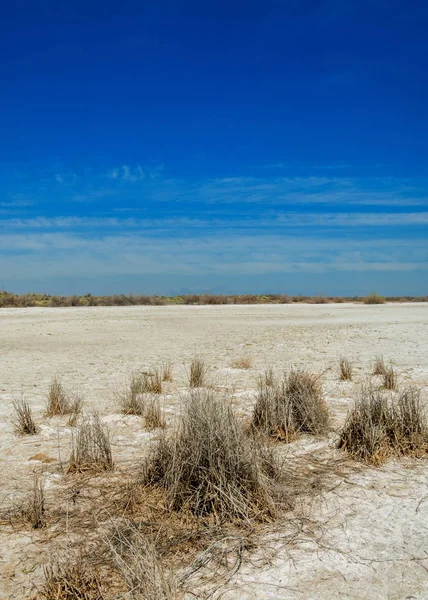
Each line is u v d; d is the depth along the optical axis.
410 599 3.25
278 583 3.40
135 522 4.21
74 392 9.15
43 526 4.15
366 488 4.88
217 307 36.38
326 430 6.65
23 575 3.48
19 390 9.35
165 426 6.88
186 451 4.66
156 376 9.31
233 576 3.47
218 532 4.05
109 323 23.19
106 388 9.49
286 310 33.31
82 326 21.83
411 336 17.91
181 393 9.05
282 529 4.10
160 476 4.88
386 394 8.69
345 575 3.49
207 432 4.68
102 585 3.34
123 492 4.79
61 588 3.28
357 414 6.23
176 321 24.55
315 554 3.74
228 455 4.47
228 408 5.24
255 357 13.39
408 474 5.25
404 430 6.12
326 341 16.69
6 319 24.44
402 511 4.41
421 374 10.80
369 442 5.78
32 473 5.31
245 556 3.71
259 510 4.34
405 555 3.74
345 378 10.27
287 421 6.58
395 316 27.91
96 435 5.71
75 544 3.86
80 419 7.38
